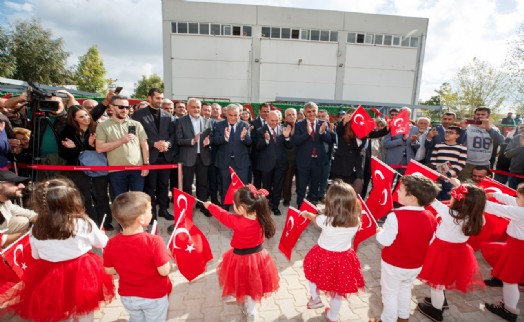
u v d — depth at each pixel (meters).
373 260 3.73
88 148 3.89
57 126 3.84
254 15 23.00
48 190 2.03
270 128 5.00
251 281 2.38
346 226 2.33
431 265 2.57
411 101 25.47
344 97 24.78
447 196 4.53
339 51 24.11
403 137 5.11
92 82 32.47
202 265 3.08
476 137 5.00
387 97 25.19
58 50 22.98
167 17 22.17
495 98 23.12
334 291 2.36
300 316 2.66
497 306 2.73
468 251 2.56
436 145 4.82
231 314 2.67
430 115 27.41
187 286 3.08
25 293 2.16
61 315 2.06
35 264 2.16
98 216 4.04
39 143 3.78
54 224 2.00
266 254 2.54
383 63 24.73
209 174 5.21
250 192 2.46
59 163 3.88
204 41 22.75
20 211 3.09
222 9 22.61
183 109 5.89
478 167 4.47
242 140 4.79
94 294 2.18
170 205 5.50
